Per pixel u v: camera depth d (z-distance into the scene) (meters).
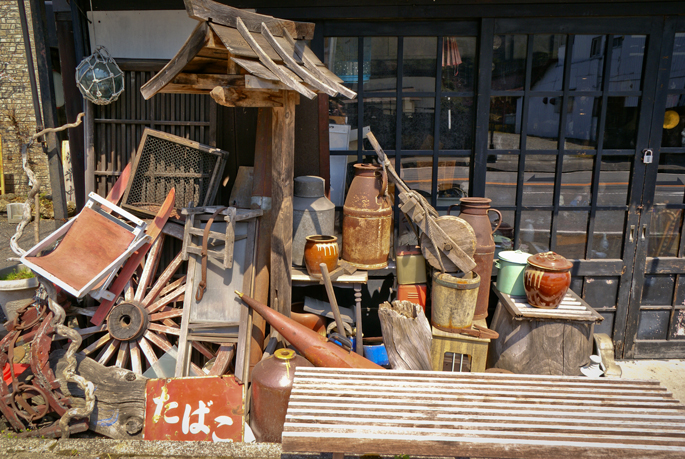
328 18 3.50
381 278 3.83
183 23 3.56
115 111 3.56
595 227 3.83
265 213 3.31
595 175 3.73
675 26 3.48
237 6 3.46
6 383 2.90
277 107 3.01
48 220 8.77
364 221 3.31
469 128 3.71
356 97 3.69
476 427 2.04
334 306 3.17
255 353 3.22
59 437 2.78
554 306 3.21
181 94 3.50
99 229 3.04
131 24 3.58
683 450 1.88
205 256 3.09
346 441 1.95
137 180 3.40
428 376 2.50
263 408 2.79
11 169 10.07
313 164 3.69
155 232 3.28
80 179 3.80
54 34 3.84
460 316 3.05
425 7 3.44
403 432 1.99
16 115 9.94
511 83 3.61
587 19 3.47
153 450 2.68
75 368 2.89
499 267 3.51
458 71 3.62
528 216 3.81
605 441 1.95
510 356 3.27
